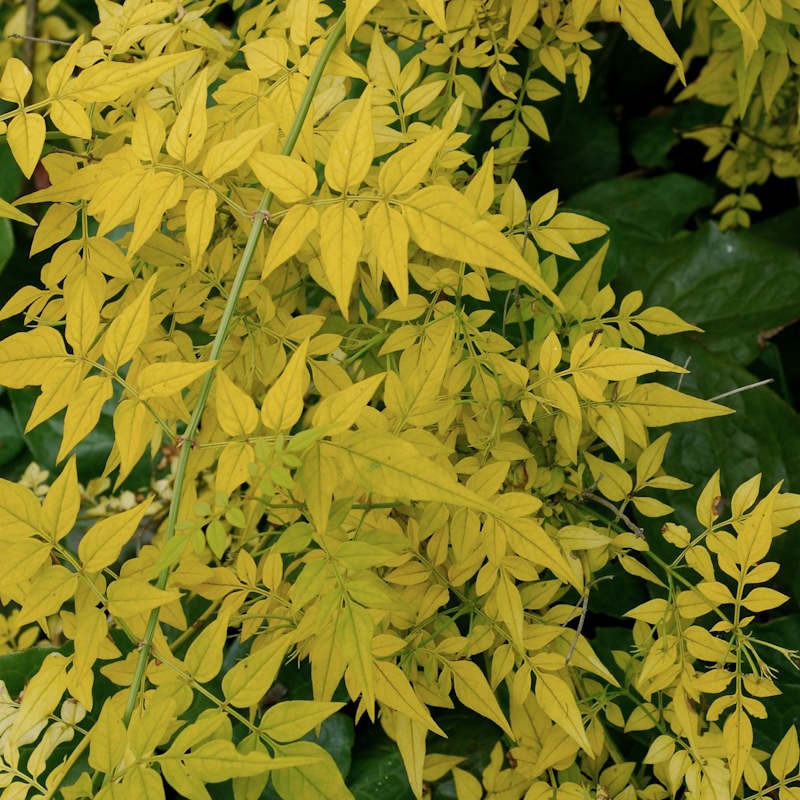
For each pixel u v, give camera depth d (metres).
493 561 0.55
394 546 0.54
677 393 0.59
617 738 0.70
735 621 0.57
